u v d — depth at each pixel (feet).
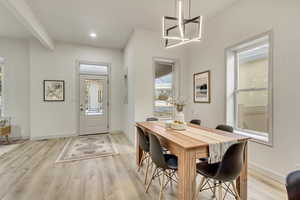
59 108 15.42
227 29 9.96
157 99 13.79
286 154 6.97
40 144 13.24
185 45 14.25
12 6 7.66
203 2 9.29
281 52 7.11
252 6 8.35
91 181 7.53
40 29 11.51
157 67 13.80
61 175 8.07
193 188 4.98
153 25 12.12
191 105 13.84
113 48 17.31
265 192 6.51
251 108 9.29
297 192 2.91
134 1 9.11
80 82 16.29
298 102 6.55
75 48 15.88
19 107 14.71
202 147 5.10
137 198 6.28
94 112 16.92
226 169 4.78
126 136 15.79
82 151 11.59
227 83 10.16
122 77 17.65
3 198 6.23
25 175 8.05
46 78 14.94
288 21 6.81
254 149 8.40
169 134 6.41
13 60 14.51
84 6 9.52
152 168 8.53
